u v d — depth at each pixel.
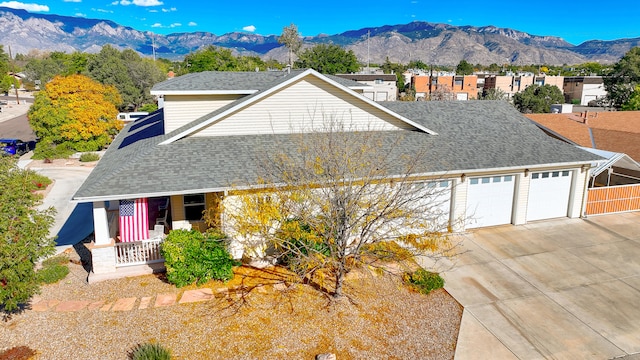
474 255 14.80
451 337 10.20
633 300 11.96
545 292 12.38
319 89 16.38
